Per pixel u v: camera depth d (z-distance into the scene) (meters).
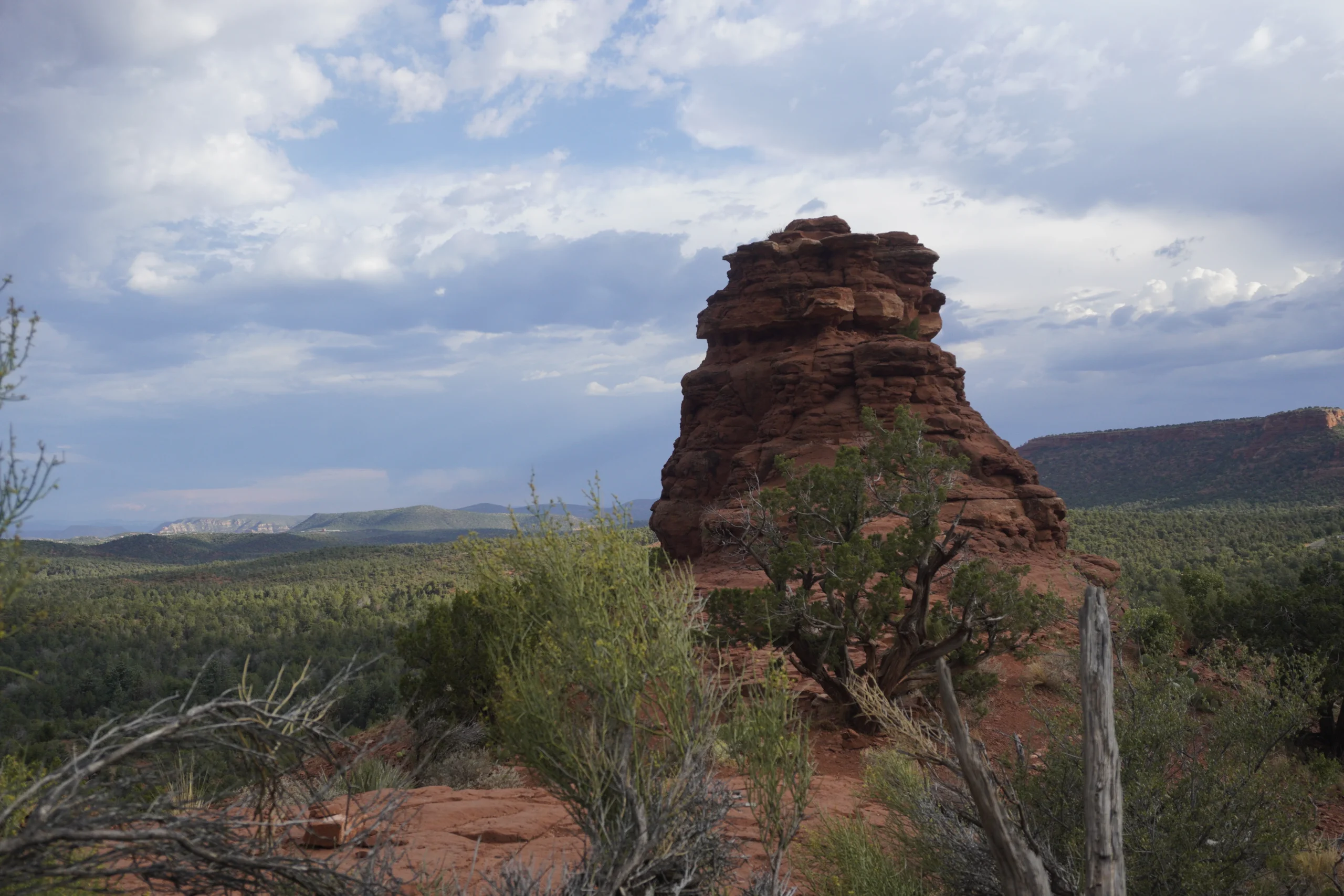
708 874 3.93
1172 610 20.70
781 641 12.37
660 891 3.75
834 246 44.53
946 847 5.33
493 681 9.59
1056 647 15.08
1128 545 102.25
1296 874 6.40
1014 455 37.09
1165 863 5.39
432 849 5.20
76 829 2.17
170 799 2.42
